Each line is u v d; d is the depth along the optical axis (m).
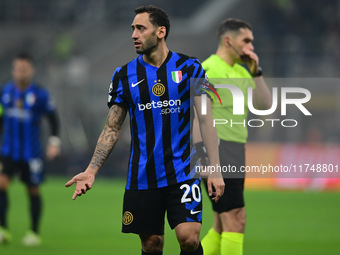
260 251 24.58
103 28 91.50
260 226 32.66
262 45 85.38
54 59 85.94
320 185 55.03
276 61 82.19
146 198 14.80
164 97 14.67
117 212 38.19
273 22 90.81
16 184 62.81
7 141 27.89
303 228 31.92
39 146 28.16
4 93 28.41
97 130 75.31
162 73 14.79
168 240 27.56
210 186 15.12
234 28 18.48
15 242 26.48
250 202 45.59
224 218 17.70
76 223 32.94
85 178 14.45
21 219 34.56
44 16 94.69
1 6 93.69
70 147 73.12
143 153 14.80
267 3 92.19
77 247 25.03
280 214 38.12
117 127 15.11
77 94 75.94
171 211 14.65
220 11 92.25
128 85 14.87
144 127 14.78
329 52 83.81
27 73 28.33
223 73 18.19
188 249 14.62
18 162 27.50
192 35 89.75
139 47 14.72
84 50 88.19
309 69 81.31
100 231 29.94
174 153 14.67
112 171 68.25
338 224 33.62
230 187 17.66
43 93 28.53
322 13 91.69
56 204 42.66
